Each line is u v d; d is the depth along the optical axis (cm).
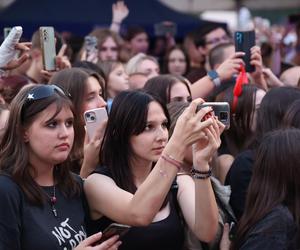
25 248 347
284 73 752
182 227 412
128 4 1275
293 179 365
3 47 486
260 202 367
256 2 1798
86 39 765
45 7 1177
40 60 671
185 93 567
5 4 1281
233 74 633
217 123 364
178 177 421
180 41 1309
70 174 378
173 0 1758
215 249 442
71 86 497
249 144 493
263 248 351
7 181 352
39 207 356
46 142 359
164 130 400
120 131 400
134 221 361
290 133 374
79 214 372
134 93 402
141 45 1119
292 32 1195
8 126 365
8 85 576
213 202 379
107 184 387
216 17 2036
